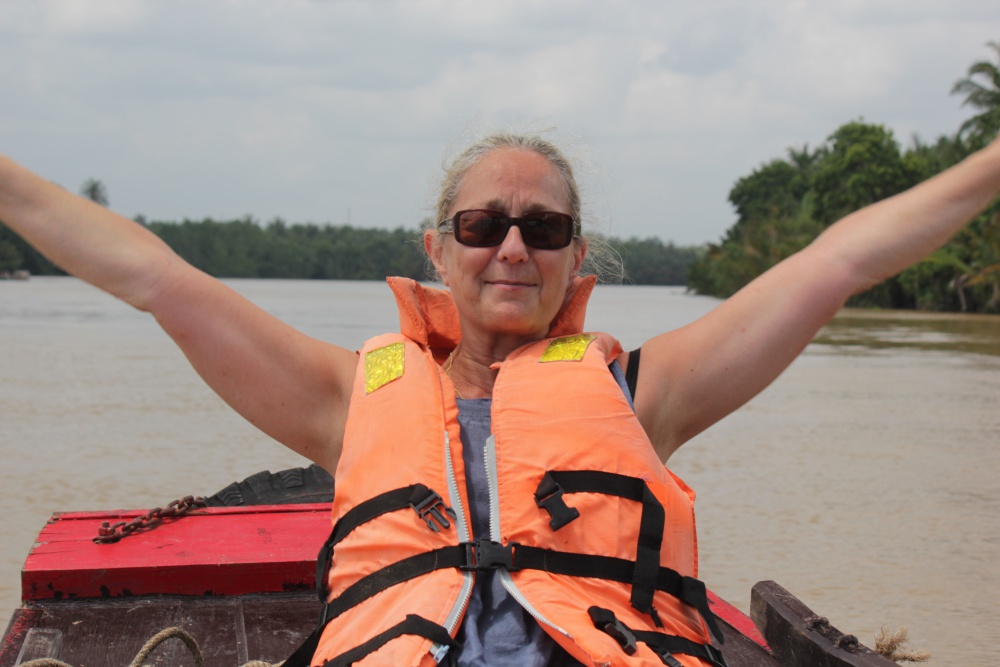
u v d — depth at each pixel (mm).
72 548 3500
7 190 2502
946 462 10180
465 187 2596
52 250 2492
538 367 2492
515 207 2537
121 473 8836
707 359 2492
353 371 2588
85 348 21391
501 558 2240
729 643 3287
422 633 2094
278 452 9883
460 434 2455
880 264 2471
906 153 63500
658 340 2592
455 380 2689
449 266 2676
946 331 35188
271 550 3508
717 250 90250
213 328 2482
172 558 3414
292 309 42562
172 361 18688
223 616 3293
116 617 3242
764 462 10141
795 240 68625
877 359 22562
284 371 2518
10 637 3049
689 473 9586
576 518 2260
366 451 2396
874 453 10641
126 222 2561
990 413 13750
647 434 2486
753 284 2564
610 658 2037
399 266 141625
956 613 5582
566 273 2596
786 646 3055
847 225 2535
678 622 2271
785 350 2486
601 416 2381
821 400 15055
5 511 7395
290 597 3447
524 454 2336
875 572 6348
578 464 2316
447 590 2186
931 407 14359
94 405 12938
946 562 6605
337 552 2354
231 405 2531
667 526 2334
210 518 3889
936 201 2465
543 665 2160
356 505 2355
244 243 137750
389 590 2227
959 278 52969
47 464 9172
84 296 55562
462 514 2303
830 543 7031
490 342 2658
